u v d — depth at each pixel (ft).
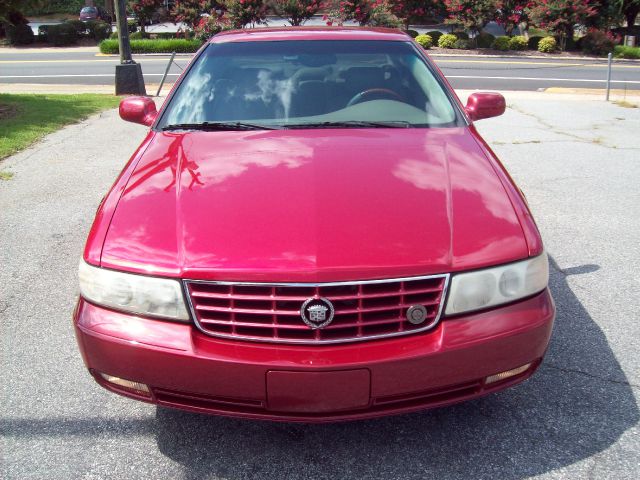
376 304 7.19
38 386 9.70
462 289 7.31
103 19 129.70
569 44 87.56
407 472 7.82
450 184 8.59
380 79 11.78
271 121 10.89
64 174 21.59
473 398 7.61
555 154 25.67
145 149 10.05
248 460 8.08
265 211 7.90
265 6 78.13
